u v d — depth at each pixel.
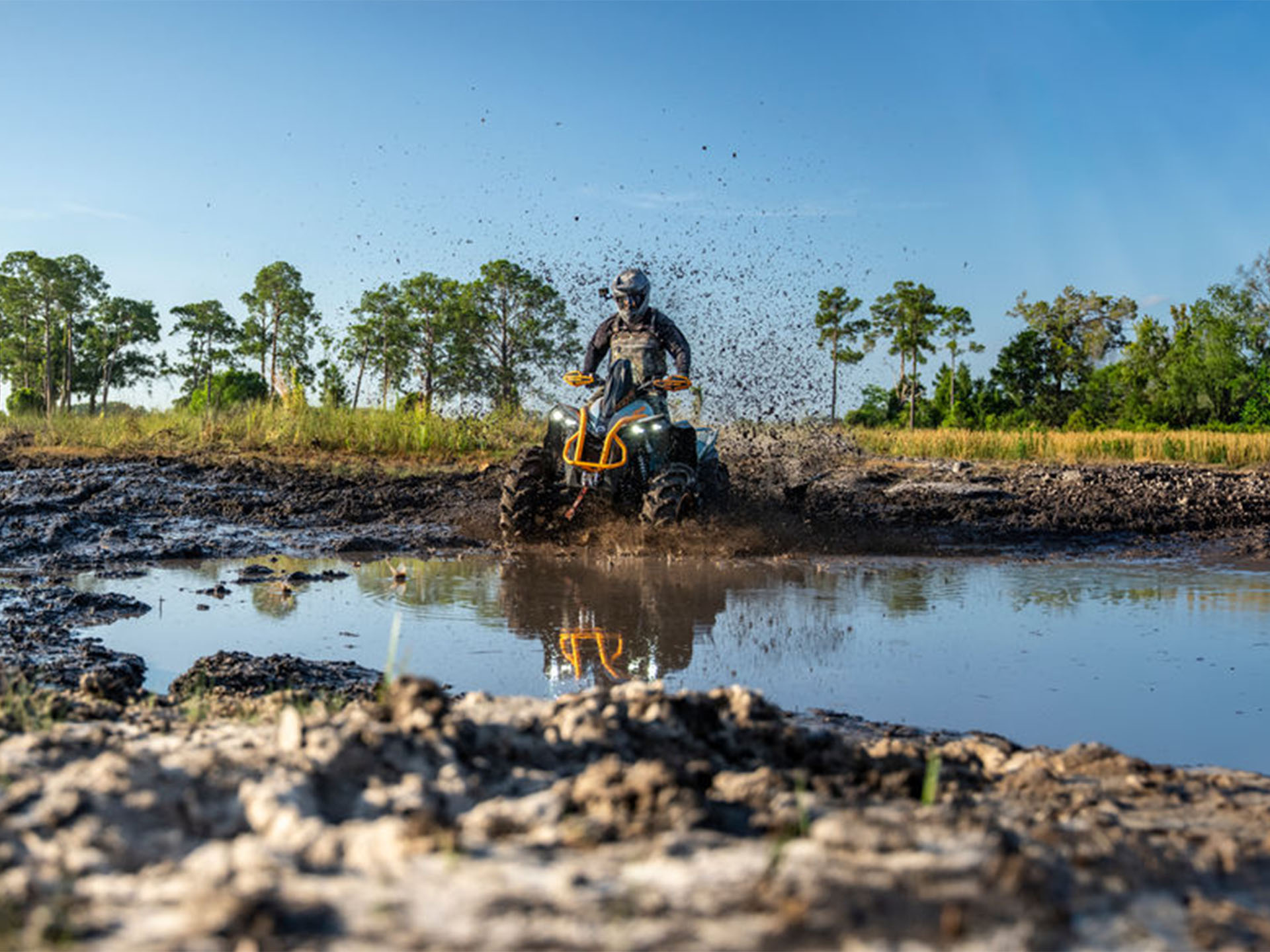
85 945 1.65
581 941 1.68
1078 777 3.29
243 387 49.31
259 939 1.67
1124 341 87.00
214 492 12.34
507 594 7.09
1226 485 16.09
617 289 10.23
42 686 4.36
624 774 2.42
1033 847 2.19
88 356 92.69
